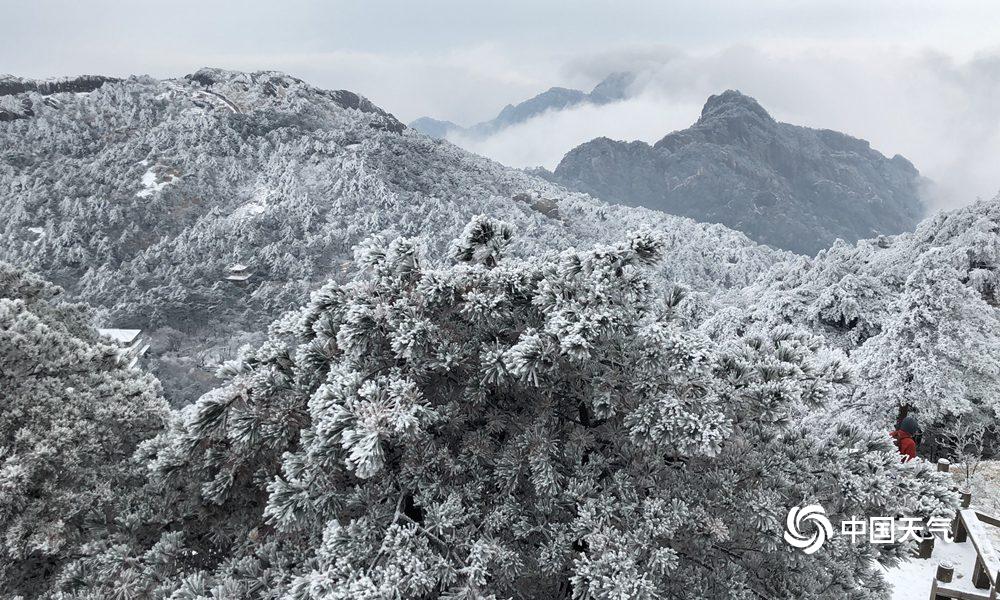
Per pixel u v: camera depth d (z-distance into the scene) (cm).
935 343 1298
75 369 897
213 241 13775
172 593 472
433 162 19550
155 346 9375
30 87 19388
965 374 1286
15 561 725
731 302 3672
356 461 448
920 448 1330
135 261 12581
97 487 749
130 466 818
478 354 517
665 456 554
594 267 490
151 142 17425
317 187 16400
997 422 1280
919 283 1389
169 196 15275
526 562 480
